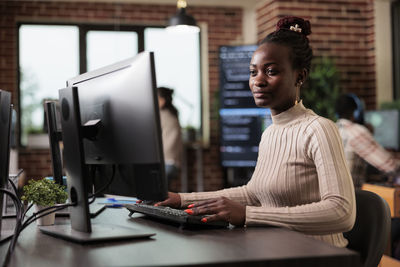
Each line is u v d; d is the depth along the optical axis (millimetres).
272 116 1614
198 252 1030
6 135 1241
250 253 1009
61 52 6422
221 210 1346
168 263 935
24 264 966
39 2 6312
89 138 1311
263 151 1656
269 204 1571
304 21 1643
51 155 1746
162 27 6633
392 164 3434
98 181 1427
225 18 6730
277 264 962
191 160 6492
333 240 1438
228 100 5590
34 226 1484
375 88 5617
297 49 1521
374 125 4848
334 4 5582
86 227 1252
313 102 5156
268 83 1509
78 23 6445
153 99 1141
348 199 1308
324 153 1377
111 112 1261
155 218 1566
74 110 1255
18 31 6340
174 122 4711
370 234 1459
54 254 1054
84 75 1433
